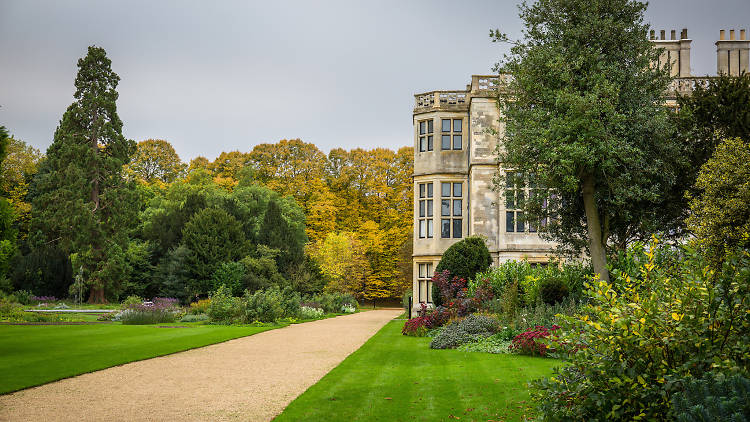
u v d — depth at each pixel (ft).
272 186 181.78
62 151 128.67
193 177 171.63
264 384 28.50
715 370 13.43
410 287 155.33
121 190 129.08
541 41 52.29
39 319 75.61
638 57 49.49
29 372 30.76
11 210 61.72
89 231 123.85
